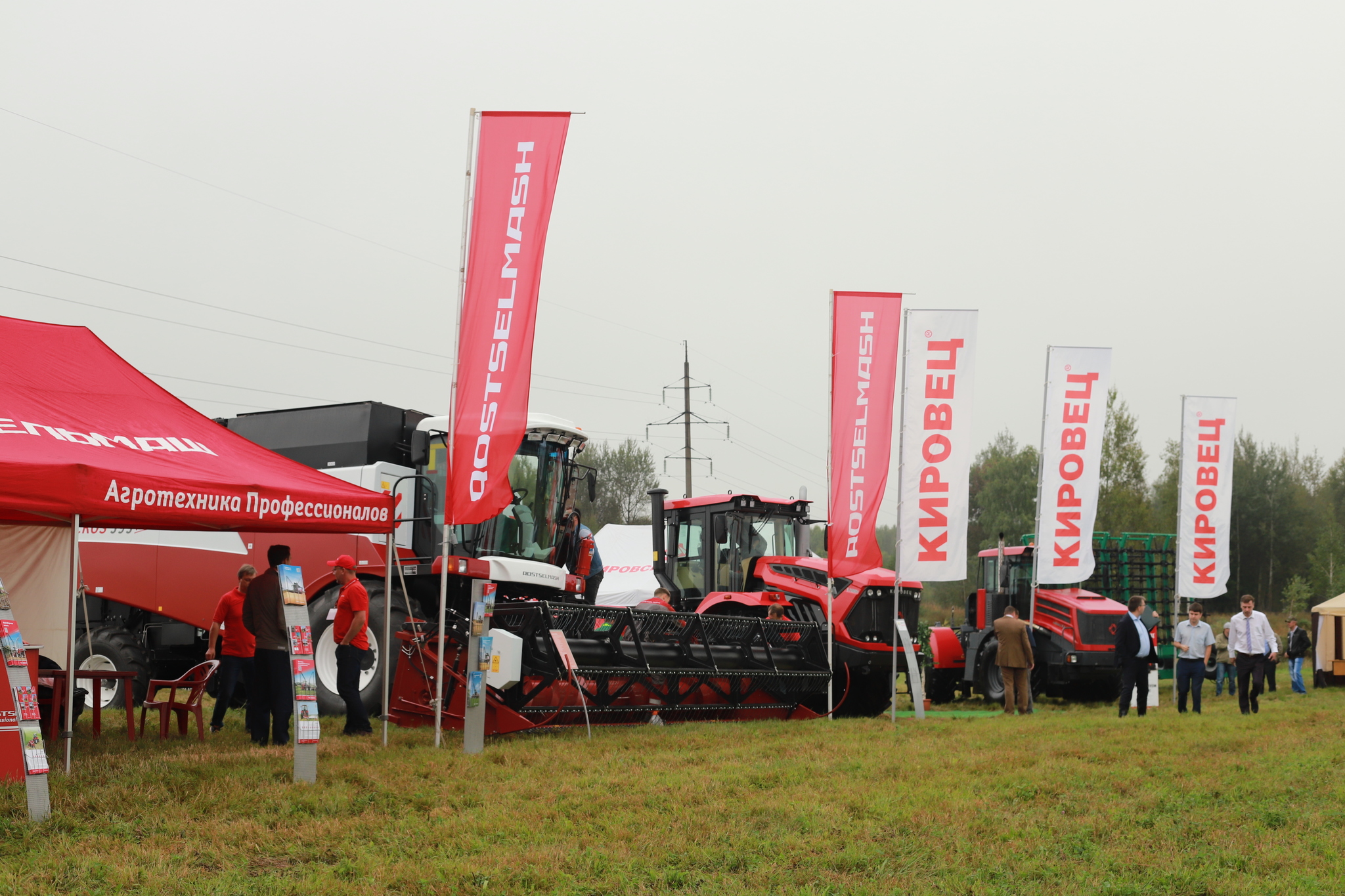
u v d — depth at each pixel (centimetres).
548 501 1214
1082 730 1107
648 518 6481
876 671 1366
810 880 497
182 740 942
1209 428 1755
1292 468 5609
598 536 2750
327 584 1148
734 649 1196
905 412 1295
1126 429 3828
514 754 842
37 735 586
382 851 543
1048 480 1523
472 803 663
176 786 657
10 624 594
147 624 1341
